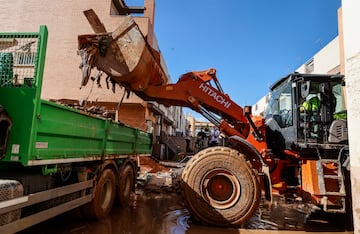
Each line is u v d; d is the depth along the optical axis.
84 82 4.88
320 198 5.25
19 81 3.23
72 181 4.47
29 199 3.13
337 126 5.70
